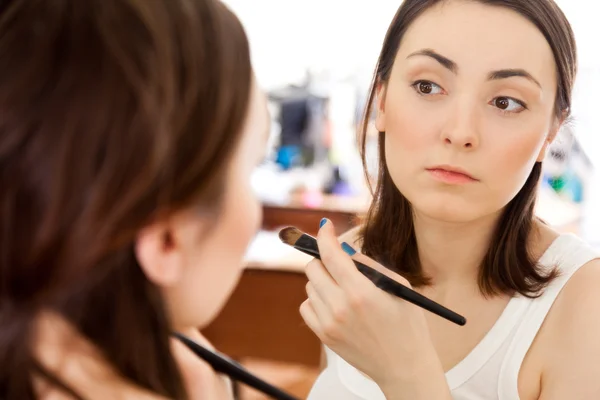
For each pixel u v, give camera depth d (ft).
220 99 1.18
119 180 1.03
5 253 1.05
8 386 1.14
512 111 2.10
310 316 2.12
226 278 1.40
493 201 2.14
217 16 1.23
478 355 2.35
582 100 6.79
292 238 2.11
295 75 8.27
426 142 2.12
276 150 7.89
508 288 2.36
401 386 2.01
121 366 1.18
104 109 1.02
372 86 2.81
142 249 1.17
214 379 1.55
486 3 2.07
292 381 6.22
